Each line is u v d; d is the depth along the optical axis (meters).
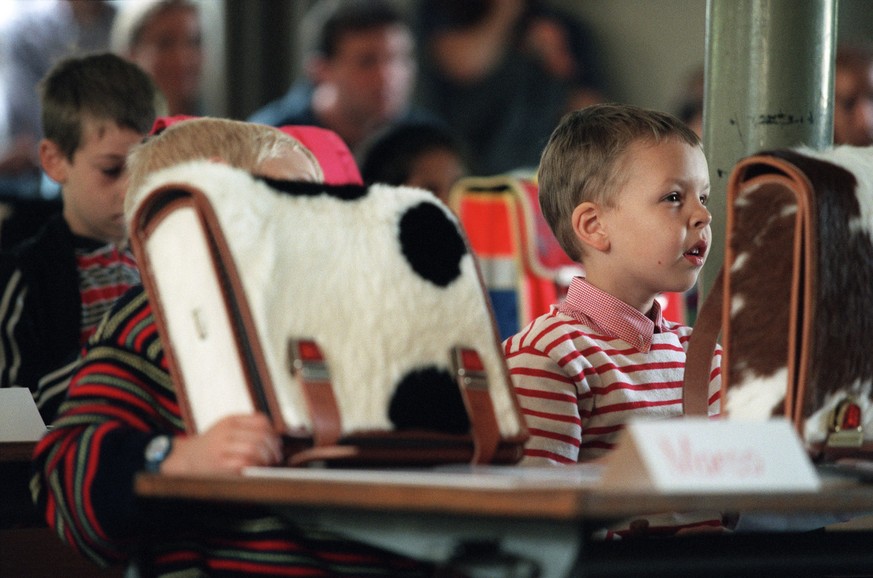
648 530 5.01
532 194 8.60
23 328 6.61
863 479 3.72
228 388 3.72
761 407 3.92
